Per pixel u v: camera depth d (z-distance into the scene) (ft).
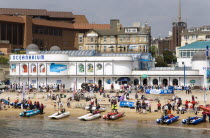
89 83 462.60
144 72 479.41
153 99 372.17
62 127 291.99
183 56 647.97
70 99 376.07
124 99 366.43
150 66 560.61
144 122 297.53
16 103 360.48
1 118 323.37
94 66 475.31
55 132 279.08
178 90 412.36
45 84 483.10
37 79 484.33
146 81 484.33
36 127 293.23
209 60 475.72
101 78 474.08
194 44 655.76
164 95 376.48
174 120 294.87
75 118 318.45
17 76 487.61
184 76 456.04
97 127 289.53
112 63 470.39
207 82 468.34
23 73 488.44
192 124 285.64
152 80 482.28
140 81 483.51
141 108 326.85
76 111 339.57
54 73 480.23
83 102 366.84
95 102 348.59
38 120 314.96
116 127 287.48
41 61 482.28
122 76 467.93
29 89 443.32
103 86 472.85
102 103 357.20
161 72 476.13
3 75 552.82
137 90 418.51
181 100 357.41
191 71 467.93
